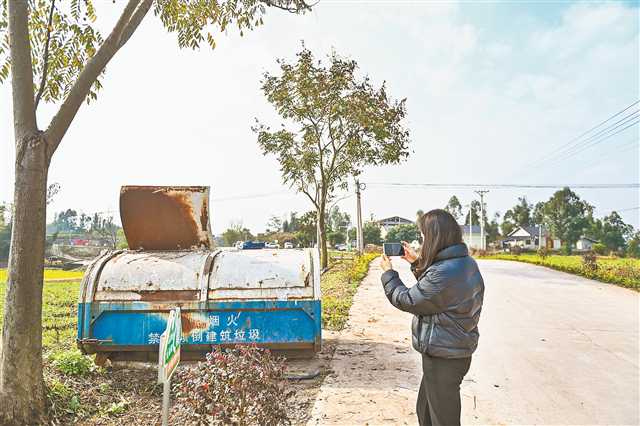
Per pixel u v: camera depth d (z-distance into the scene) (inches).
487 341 342.3
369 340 334.0
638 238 2699.3
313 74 792.9
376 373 253.6
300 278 260.4
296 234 2504.9
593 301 541.6
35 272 178.1
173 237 294.8
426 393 133.0
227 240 2642.7
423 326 128.1
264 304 253.1
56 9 245.4
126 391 220.4
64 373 231.0
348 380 241.4
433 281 123.9
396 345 318.7
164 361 136.6
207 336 251.9
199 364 147.3
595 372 269.1
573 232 3053.6
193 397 139.0
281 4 308.2
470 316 125.6
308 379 244.5
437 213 133.3
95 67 197.6
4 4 230.7
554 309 482.6
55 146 186.9
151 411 198.4
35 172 179.3
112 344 251.1
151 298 253.8
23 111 182.2
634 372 270.1
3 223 2237.9
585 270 857.5
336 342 327.0
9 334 173.6
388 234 2768.2
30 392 175.0
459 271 124.4
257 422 141.8
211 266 266.2
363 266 935.7
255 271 262.8
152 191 293.0
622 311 474.9
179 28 299.0
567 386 244.7
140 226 292.4
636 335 364.8
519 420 200.2
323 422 188.5
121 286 256.8
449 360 125.0
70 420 185.9
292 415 195.3
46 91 245.9
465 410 210.4
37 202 179.5
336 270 978.1
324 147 868.6
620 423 198.7
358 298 549.6
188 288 256.5
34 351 177.2
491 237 3873.0
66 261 2081.7
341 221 3848.4
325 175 899.4
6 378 171.9
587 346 328.8
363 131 829.2
